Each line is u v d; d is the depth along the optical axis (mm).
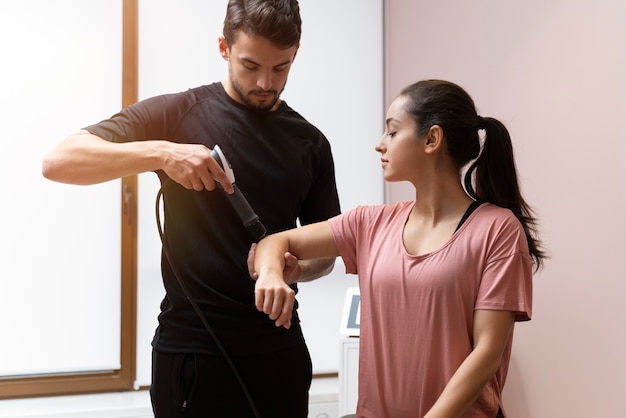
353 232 1495
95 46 3070
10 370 2953
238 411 1649
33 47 2992
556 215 2428
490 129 1434
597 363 2232
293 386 1720
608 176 2188
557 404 2416
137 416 2875
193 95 1695
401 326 1358
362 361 1433
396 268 1374
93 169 1462
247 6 1550
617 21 2152
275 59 1557
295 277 1572
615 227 2158
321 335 3338
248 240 1629
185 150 1429
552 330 2441
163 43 3146
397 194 3355
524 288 1317
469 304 1320
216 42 3207
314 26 3373
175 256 1646
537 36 2520
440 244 1366
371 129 3461
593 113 2252
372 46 3471
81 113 3051
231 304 1623
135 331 3104
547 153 2475
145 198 3107
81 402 2957
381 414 1383
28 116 2984
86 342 3045
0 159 2949
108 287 3070
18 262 2963
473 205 1387
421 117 1388
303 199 1749
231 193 1489
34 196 2980
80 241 3033
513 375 2656
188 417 1634
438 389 1325
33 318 2980
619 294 2143
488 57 2795
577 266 2324
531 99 2555
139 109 1648
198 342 1618
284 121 1703
